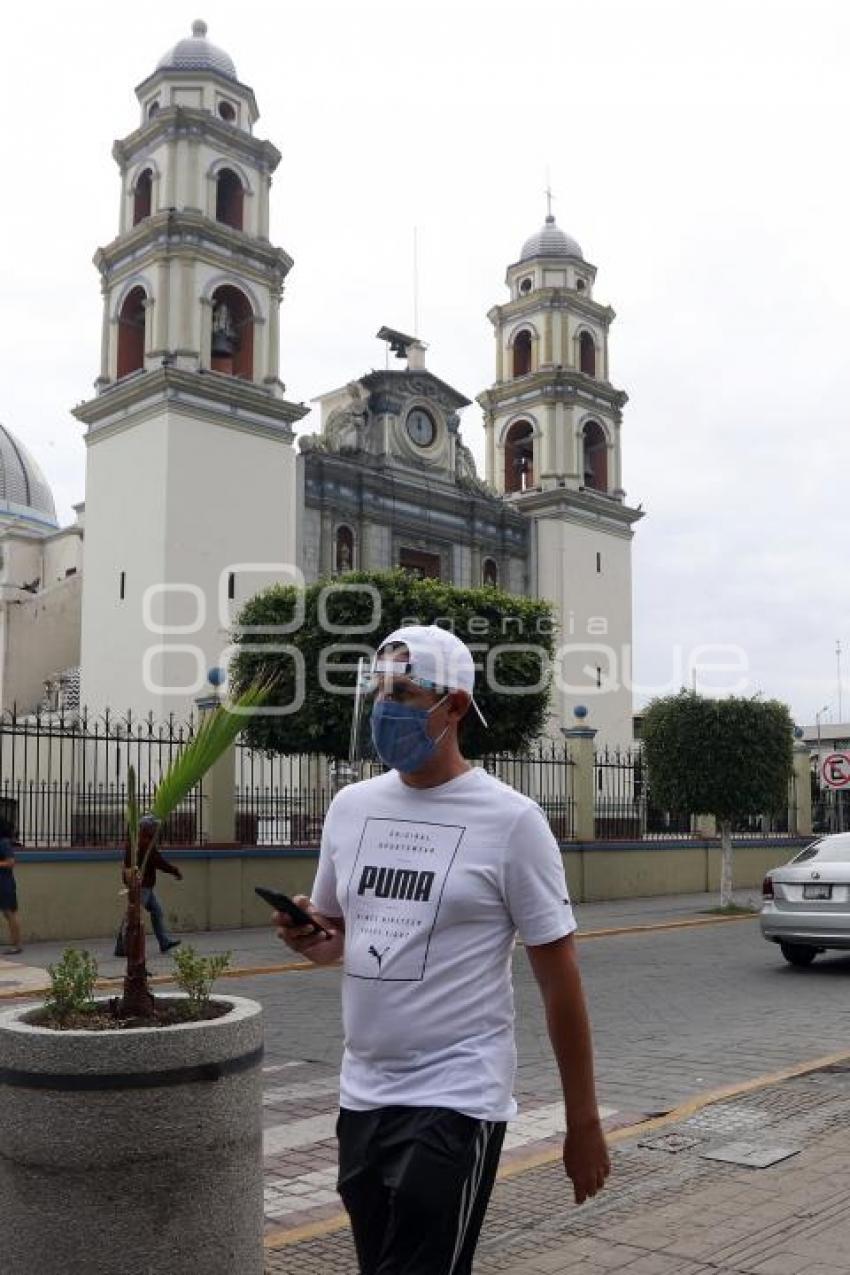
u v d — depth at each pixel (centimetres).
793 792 2997
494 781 306
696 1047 880
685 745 2097
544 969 293
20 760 2948
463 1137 278
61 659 3981
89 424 3300
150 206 3388
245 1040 358
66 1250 327
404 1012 287
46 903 1578
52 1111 331
